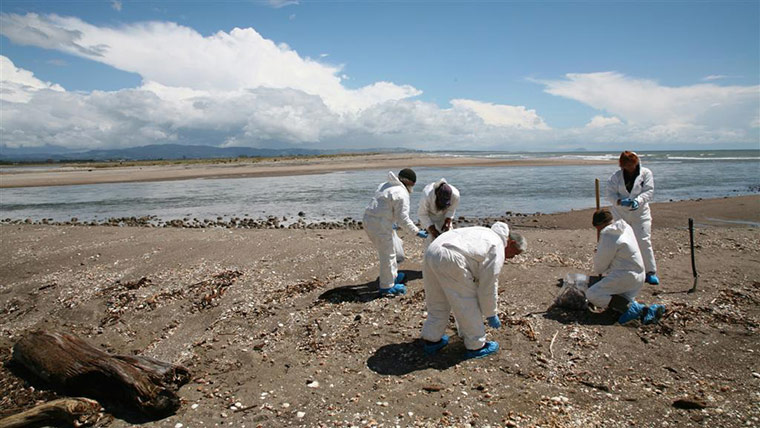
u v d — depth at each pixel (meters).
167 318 6.44
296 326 5.91
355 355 5.05
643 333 5.20
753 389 4.04
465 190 24.48
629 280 5.37
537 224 13.88
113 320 6.48
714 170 35.00
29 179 42.75
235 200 22.89
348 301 6.62
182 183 35.28
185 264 8.76
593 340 5.08
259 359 5.11
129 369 4.23
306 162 65.94
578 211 16.00
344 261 8.64
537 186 25.88
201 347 5.49
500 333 5.38
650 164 44.44
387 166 50.38
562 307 5.98
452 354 4.94
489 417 3.79
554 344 5.05
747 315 5.55
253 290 7.25
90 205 22.50
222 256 9.22
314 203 20.97
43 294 7.62
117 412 4.16
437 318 4.86
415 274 7.76
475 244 4.51
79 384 4.47
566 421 3.70
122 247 10.31
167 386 4.12
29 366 4.84
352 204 20.31
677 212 14.54
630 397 4.02
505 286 6.91
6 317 6.90
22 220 17.98
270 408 4.09
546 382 4.32
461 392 4.20
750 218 13.20
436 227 6.71
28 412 3.97
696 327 5.29
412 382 4.41
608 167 42.88
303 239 10.86
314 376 4.65
